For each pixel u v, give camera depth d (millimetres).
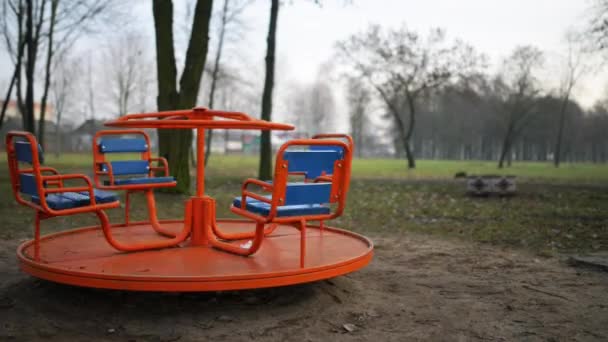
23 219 8469
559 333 3564
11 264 5402
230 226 6027
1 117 18578
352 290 4574
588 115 70688
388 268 5543
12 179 4168
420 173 26734
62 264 3941
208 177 19297
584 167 44812
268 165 15578
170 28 11805
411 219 9281
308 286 4500
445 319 3840
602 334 3549
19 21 19672
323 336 3461
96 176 5492
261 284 3617
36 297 4141
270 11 15336
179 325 3611
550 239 7121
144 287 3461
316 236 5402
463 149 88438
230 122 4004
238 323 3662
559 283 4891
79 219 8586
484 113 62156
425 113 71562
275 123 4184
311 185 3859
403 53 34094
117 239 5023
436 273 5316
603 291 4609
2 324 3586
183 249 4559
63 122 63469
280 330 3551
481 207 10789
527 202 11625
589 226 8070
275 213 3719
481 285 4820
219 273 3676
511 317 3898
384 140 98312
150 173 5961
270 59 15352
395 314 3945
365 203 11633
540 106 42875
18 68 18625
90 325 3598
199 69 11641
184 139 11898
